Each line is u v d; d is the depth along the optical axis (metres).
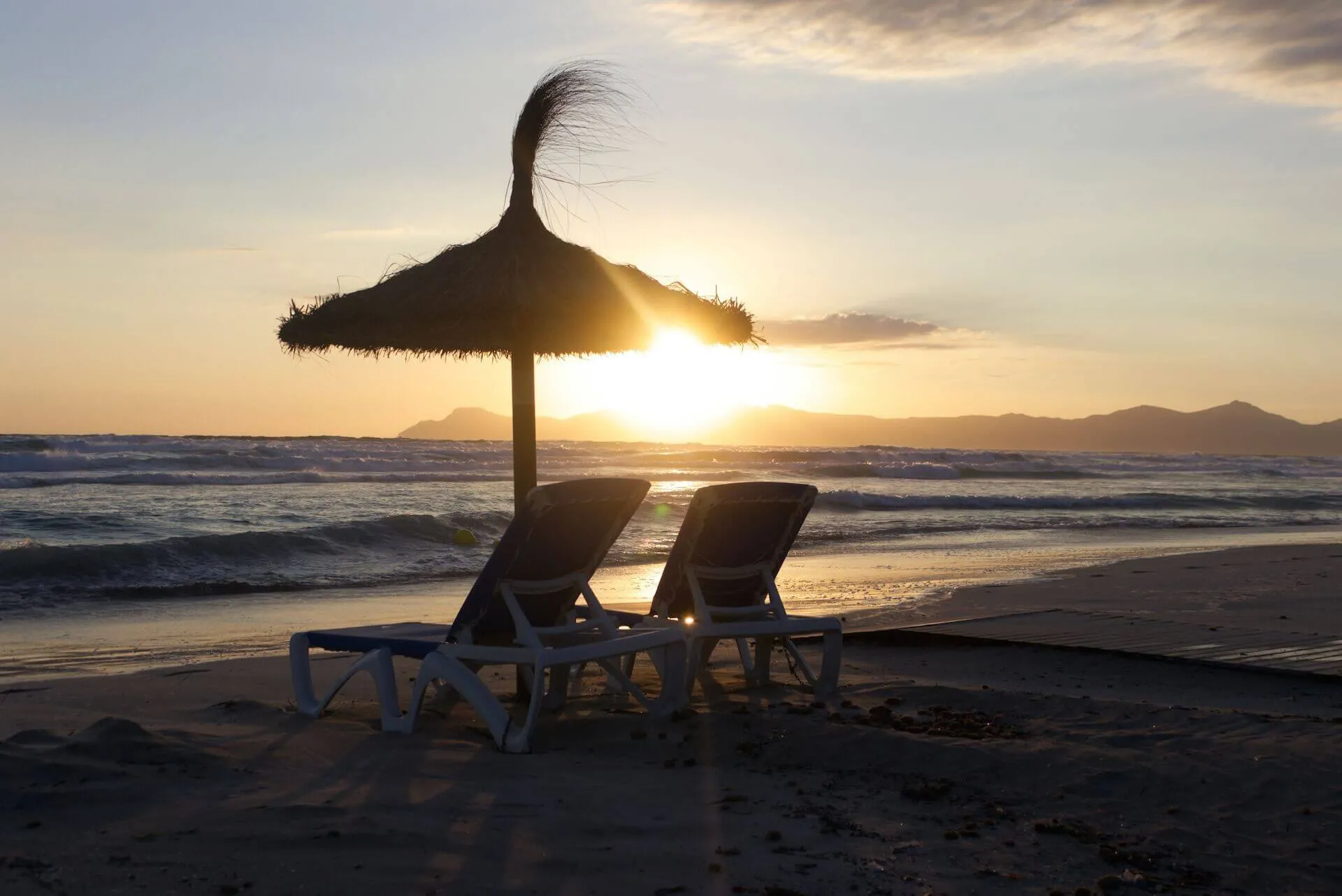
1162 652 7.64
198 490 27.11
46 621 10.56
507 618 5.30
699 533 5.73
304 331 5.69
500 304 5.17
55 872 3.16
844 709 5.76
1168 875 3.31
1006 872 3.34
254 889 3.08
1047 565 16.36
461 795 4.08
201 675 7.11
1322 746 4.59
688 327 5.67
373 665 5.29
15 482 27.89
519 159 5.77
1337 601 11.55
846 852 3.50
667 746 4.94
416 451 50.50
